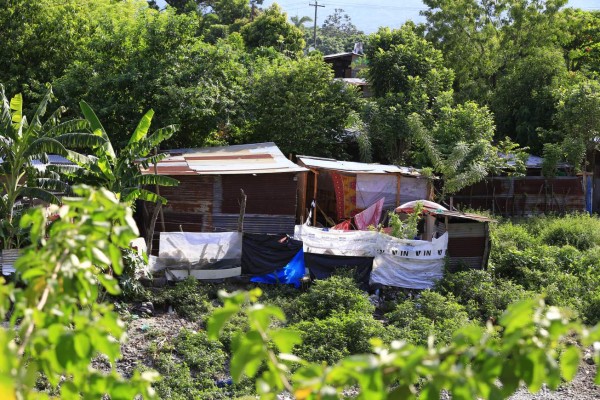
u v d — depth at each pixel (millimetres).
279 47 46406
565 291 18266
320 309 15859
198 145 26766
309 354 13609
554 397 12953
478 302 17750
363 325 14344
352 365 2686
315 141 28406
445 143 28266
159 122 24500
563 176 30312
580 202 29828
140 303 15898
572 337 15531
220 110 26125
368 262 18016
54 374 3217
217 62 26438
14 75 25766
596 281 18875
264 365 12977
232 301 2979
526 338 2824
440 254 18562
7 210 15461
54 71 26547
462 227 19312
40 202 17469
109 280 3309
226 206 20672
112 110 23734
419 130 26719
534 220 26703
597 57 42125
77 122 15773
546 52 35000
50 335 2912
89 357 2980
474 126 28516
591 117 30656
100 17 27953
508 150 29750
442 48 39719
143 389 3184
